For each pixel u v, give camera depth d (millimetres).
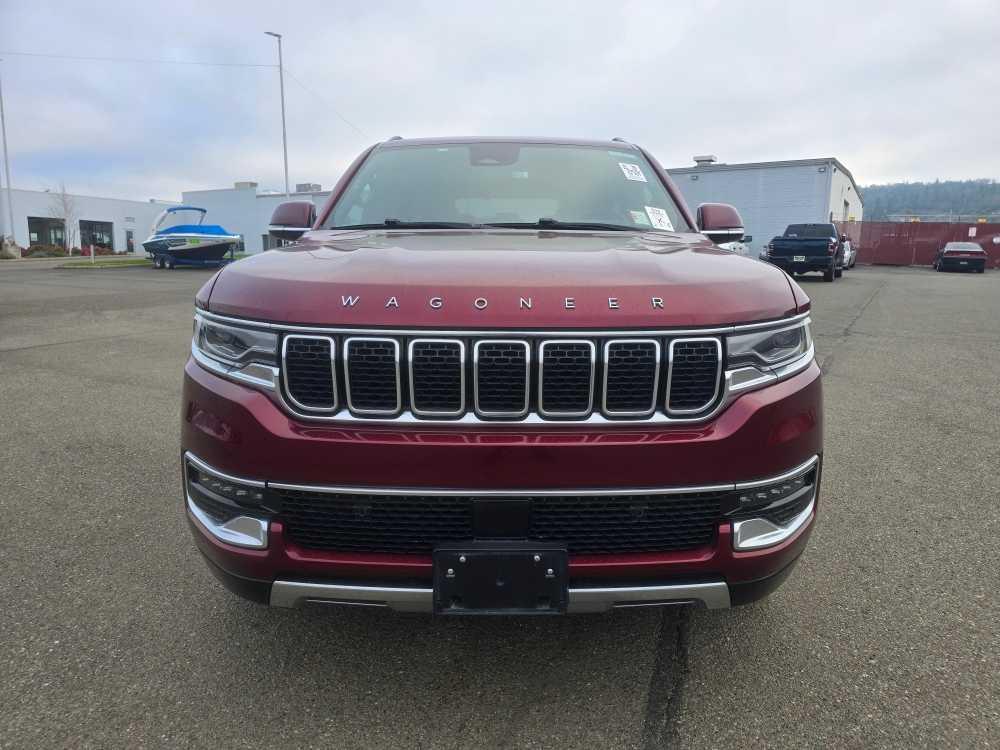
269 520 1849
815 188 32438
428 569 1812
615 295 1792
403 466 1749
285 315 1784
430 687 2131
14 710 2012
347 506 1808
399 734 1931
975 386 6117
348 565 1827
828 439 4578
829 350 7848
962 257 27719
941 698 2068
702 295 1825
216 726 1958
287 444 1777
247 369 1844
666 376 1770
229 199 51594
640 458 1754
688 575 1867
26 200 53344
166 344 8305
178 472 3967
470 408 1759
